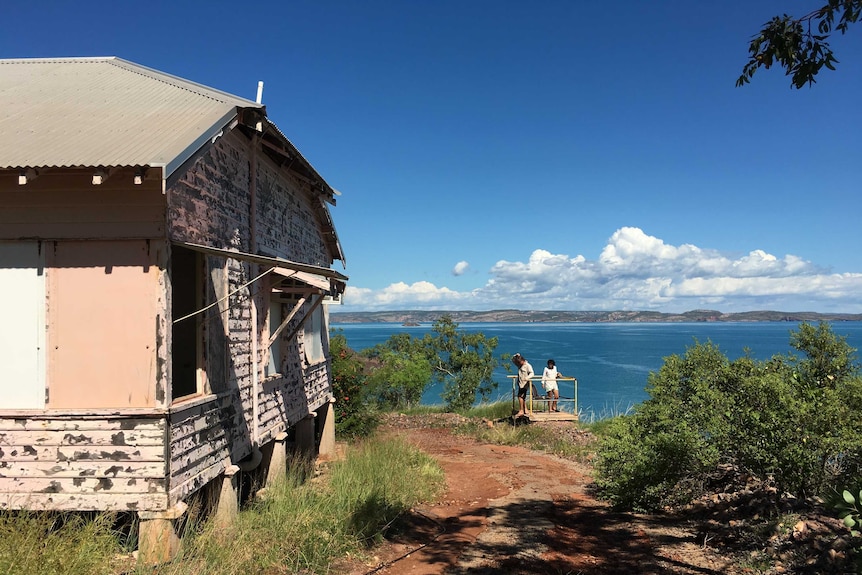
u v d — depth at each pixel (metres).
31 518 5.40
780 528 6.28
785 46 4.90
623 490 8.41
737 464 7.71
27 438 5.51
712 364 7.82
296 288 9.52
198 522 6.20
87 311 5.60
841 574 5.08
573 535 7.39
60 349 5.60
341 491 7.75
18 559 4.64
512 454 14.24
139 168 5.06
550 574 5.93
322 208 12.44
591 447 14.44
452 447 15.21
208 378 6.59
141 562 5.29
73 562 4.78
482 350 29.30
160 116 6.39
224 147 7.27
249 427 8.00
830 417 6.50
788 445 6.63
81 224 5.62
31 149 5.40
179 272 8.31
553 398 19.59
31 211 5.66
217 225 7.00
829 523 6.02
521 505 9.02
